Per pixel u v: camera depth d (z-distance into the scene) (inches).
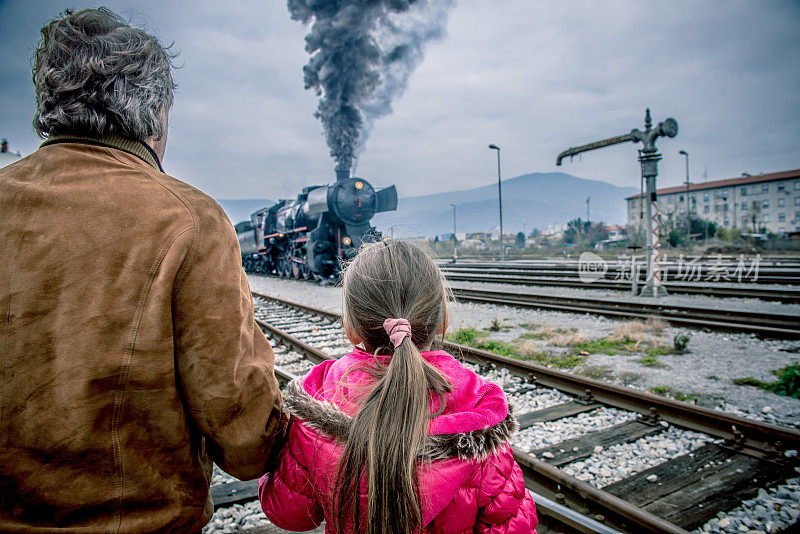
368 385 45.7
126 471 37.2
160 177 43.8
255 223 983.6
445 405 43.2
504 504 42.7
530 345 250.2
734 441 131.6
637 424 148.0
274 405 43.9
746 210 3164.4
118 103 42.7
